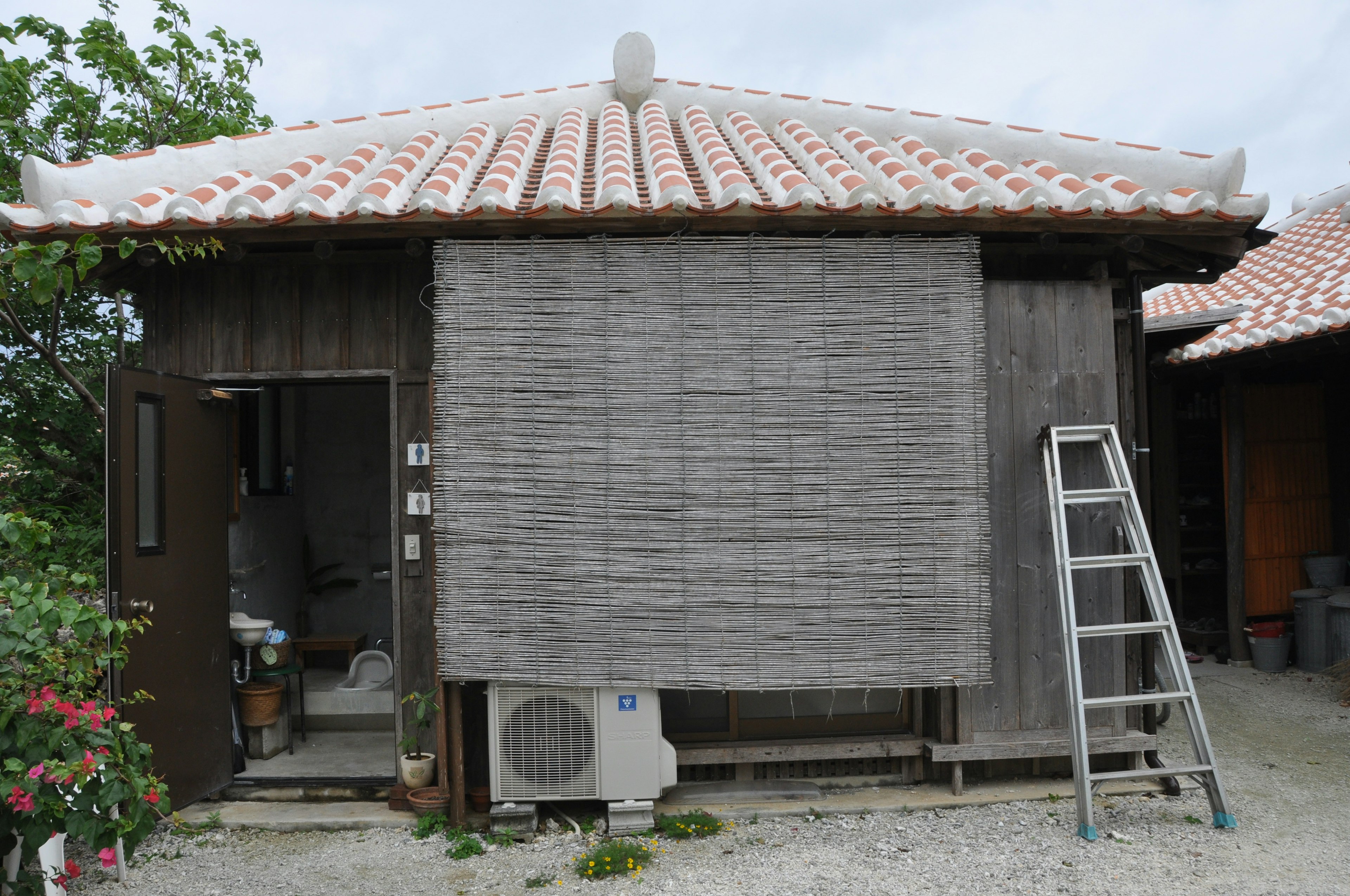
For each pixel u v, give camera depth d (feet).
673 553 13.42
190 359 14.87
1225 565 25.82
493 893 11.86
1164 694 13.42
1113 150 16.21
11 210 12.94
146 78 21.95
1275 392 25.57
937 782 15.08
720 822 13.76
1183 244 14.30
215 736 14.67
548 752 13.55
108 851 9.89
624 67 23.44
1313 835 13.10
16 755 9.42
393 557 14.80
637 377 13.46
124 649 12.34
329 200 13.92
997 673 14.52
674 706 15.08
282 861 12.92
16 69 19.77
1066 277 15.44
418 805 13.97
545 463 13.41
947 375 13.64
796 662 13.47
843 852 12.78
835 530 13.53
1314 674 22.93
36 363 20.80
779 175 15.08
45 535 10.33
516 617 13.42
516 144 18.48
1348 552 25.05
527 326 13.42
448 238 13.37
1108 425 14.42
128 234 13.04
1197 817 13.78
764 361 13.51
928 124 18.61
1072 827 13.42
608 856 12.41
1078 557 14.42
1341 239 27.63
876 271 13.61
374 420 23.26
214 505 15.02
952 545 13.61
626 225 13.23
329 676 21.29
